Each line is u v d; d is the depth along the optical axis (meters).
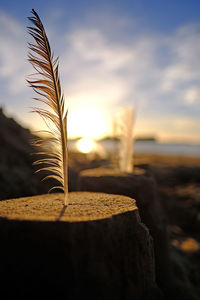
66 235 0.21
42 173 0.55
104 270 0.22
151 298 0.25
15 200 0.30
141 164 0.65
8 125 0.75
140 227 0.26
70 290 0.21
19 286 0.21
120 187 0.43
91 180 0.44
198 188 1.35
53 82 0.26
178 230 0.83
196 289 0.47
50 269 0.21
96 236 0.22
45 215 0.23
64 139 0.27
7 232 0.21
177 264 0.50
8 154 0.62
